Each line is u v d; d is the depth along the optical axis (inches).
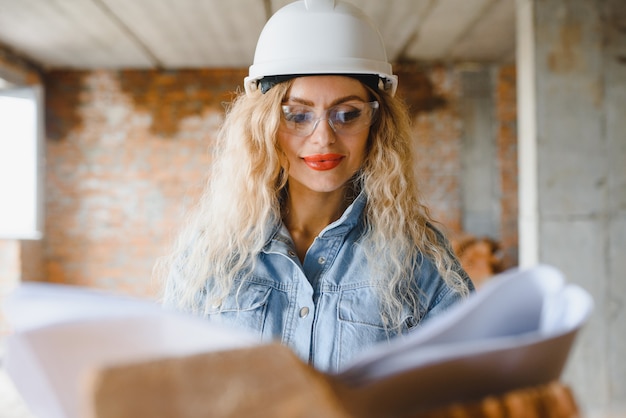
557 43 128.6
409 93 236.2
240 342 12.5
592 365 126.4
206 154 236.4
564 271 127.2
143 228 236.2
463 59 229.1
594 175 128.0
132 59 223.1
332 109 39.8
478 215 235.9
